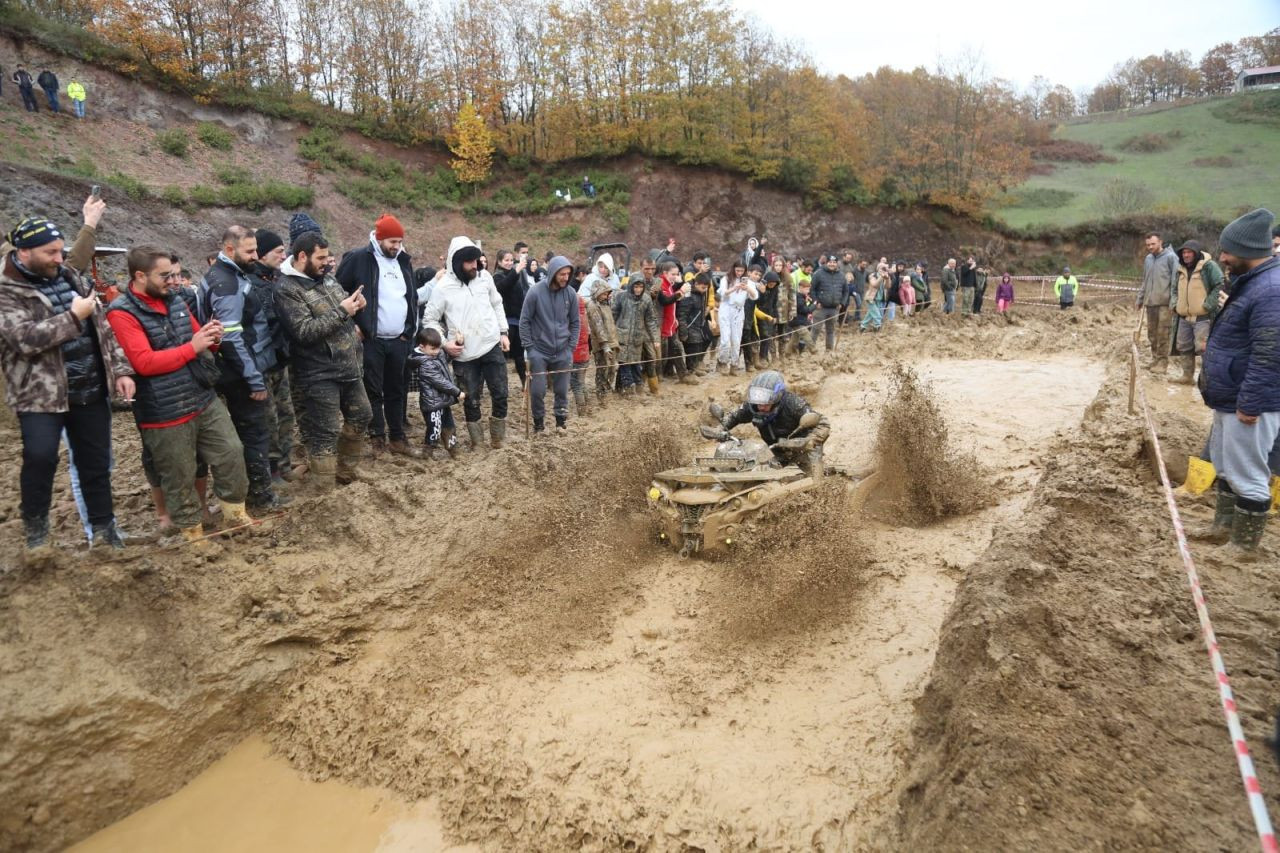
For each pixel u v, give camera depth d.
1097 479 7.23
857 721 5.36
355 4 39.94
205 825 4.91
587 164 42.62
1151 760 3.81
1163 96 85.62
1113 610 5.04
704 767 4.98
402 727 5.47
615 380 13.25
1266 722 4.03
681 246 40.28
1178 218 44.09
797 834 4.48
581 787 4.88
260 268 7.58
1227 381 5.83
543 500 7.92
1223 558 5.84
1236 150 56.50
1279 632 4.84
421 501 7.24
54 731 4.72
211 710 5.41
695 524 7.49
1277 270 5.61
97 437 5.92
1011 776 3.71
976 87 47.97
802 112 44.44
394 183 37.81
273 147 36.00
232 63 36.03
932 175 47.06
